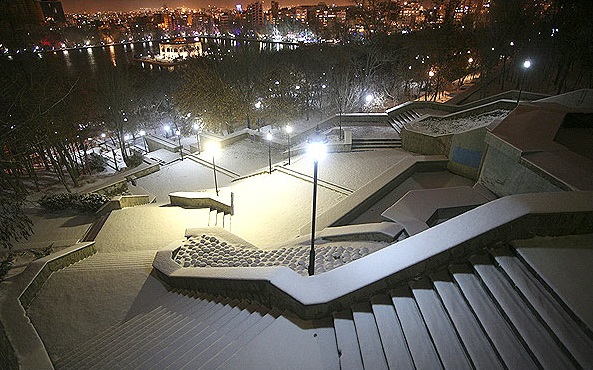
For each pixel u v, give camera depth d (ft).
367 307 19.93
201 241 38.04
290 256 32.78
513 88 112.27
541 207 19.49
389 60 117.29
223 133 110.63
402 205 37.63
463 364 15.08
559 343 14.42
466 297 17.75
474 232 19.65
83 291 31.09
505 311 16.22
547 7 129.80
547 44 104.01
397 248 21.08
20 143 56.29
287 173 61.72
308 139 80.48
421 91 131.34
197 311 26.04
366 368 16.24
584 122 42.27
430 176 51.24
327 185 55.36
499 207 20.43
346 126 80.18
